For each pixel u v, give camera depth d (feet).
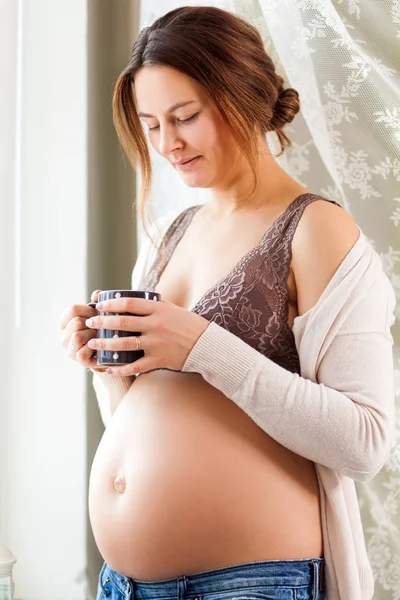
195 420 3.97
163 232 4.91
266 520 3.83
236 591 3.78
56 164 6.31
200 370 3.79
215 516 3.81
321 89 5.30
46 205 6.29
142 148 4.60
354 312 3.85
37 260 6.26
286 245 4.05
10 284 6.21
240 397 3.78
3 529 6.23
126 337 3.76
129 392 4.41
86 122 6.36
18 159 6.21
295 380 3.78
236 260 4.21
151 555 3.91
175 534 3.85
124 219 6.49
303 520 3.92
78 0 6.33
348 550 3.96
